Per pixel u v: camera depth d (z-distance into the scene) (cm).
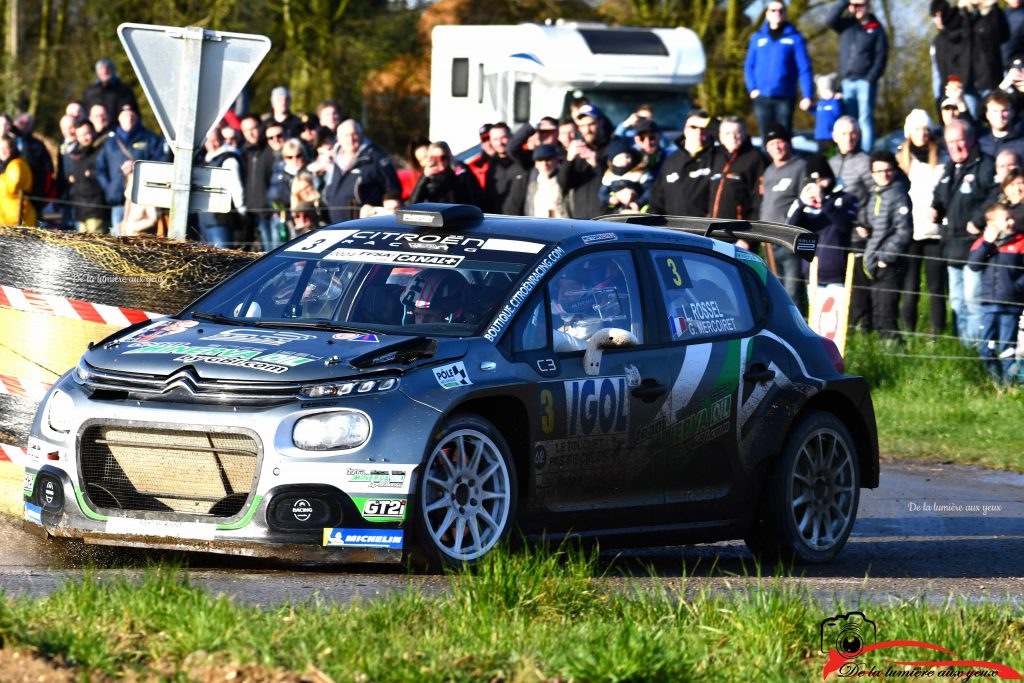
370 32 10438
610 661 1623
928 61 9094
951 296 5219
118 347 2486
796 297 5331
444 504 2361
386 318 2566
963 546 3325
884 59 6706
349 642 1662
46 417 2452
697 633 1848
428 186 5391
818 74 9219
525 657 1672
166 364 2373
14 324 3119
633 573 2775
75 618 1778
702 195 5300
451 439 2359
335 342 2420
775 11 6788
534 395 2494
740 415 2869
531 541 2527
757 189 5281
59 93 11069
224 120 7744
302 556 2267
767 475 2936
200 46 3472
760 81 6869
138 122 6494
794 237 3058
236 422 2277
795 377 2975
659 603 1986
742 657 1764
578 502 2605
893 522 3619
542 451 2514
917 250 5384
